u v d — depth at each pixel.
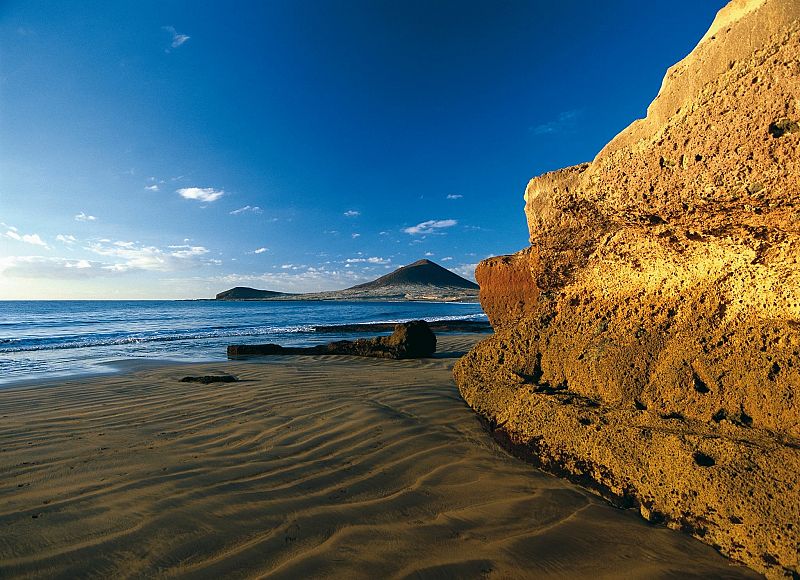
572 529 2.28
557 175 3.31
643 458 2.48
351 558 2.04
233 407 4.86
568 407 3.05
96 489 2.75
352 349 10.91
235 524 2.33
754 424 2.35
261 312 52.12
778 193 2.04
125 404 5.21
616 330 3.19
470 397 4.23
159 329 25.02
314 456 3.33
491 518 2.40
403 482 2.86
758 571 1.92
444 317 36.78
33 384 7.02
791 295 2.33
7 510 2.47
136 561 2.01
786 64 1.98
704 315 2.72
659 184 2.53
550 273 3.64
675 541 2.16
